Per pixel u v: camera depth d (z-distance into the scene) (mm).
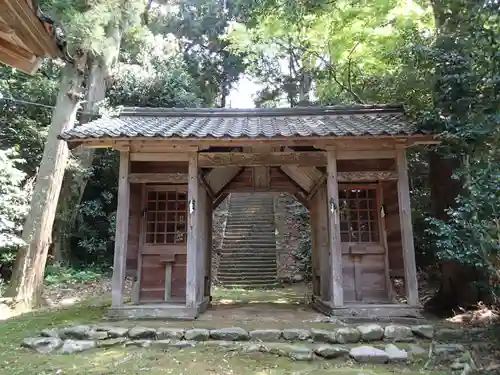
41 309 7164
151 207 6594
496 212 4047
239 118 6941
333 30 9039
